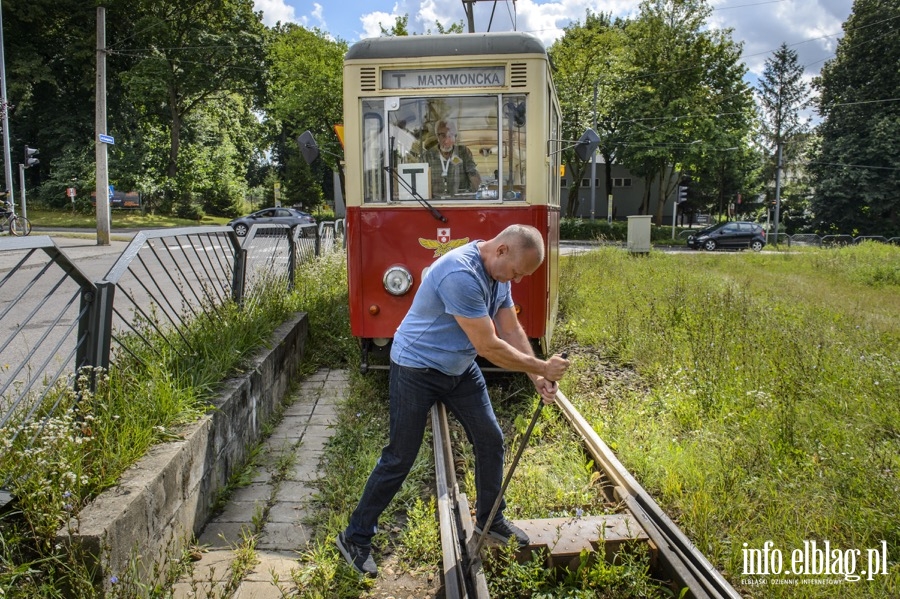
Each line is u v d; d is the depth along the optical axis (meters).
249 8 39.94
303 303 8.10
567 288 12.23
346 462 4.50
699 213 59.59
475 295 2.89
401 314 5.85
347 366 7.18
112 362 3.71
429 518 3.59
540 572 3.19
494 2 9.58
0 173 38.09
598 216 57.88
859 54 45.06
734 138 39.38
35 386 4.16
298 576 3.10
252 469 4.44
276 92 39.97
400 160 5.77
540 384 3.06
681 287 11.26
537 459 4.50
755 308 9.38
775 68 49.66
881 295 13.66
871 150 42.66
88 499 2.73
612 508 3.80
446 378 3.15
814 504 3.62
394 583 3.19
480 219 5.74
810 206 46.56
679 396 5.41
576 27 39.88
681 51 37.56
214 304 5.47
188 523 3.42
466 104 5.69
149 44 37.81
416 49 5.66
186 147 42.81
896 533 3.35
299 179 51.56
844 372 6.03
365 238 5.82
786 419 4.60
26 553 2.47
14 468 2.65
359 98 5.72
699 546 3.31
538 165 5.68
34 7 34.75
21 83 35.25
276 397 5.67
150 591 2.82
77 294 3.36
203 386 4.12
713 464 4.12
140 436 3.25
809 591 2.92
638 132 38.56
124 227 33.50
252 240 7.23
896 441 4.51
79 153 37.97
